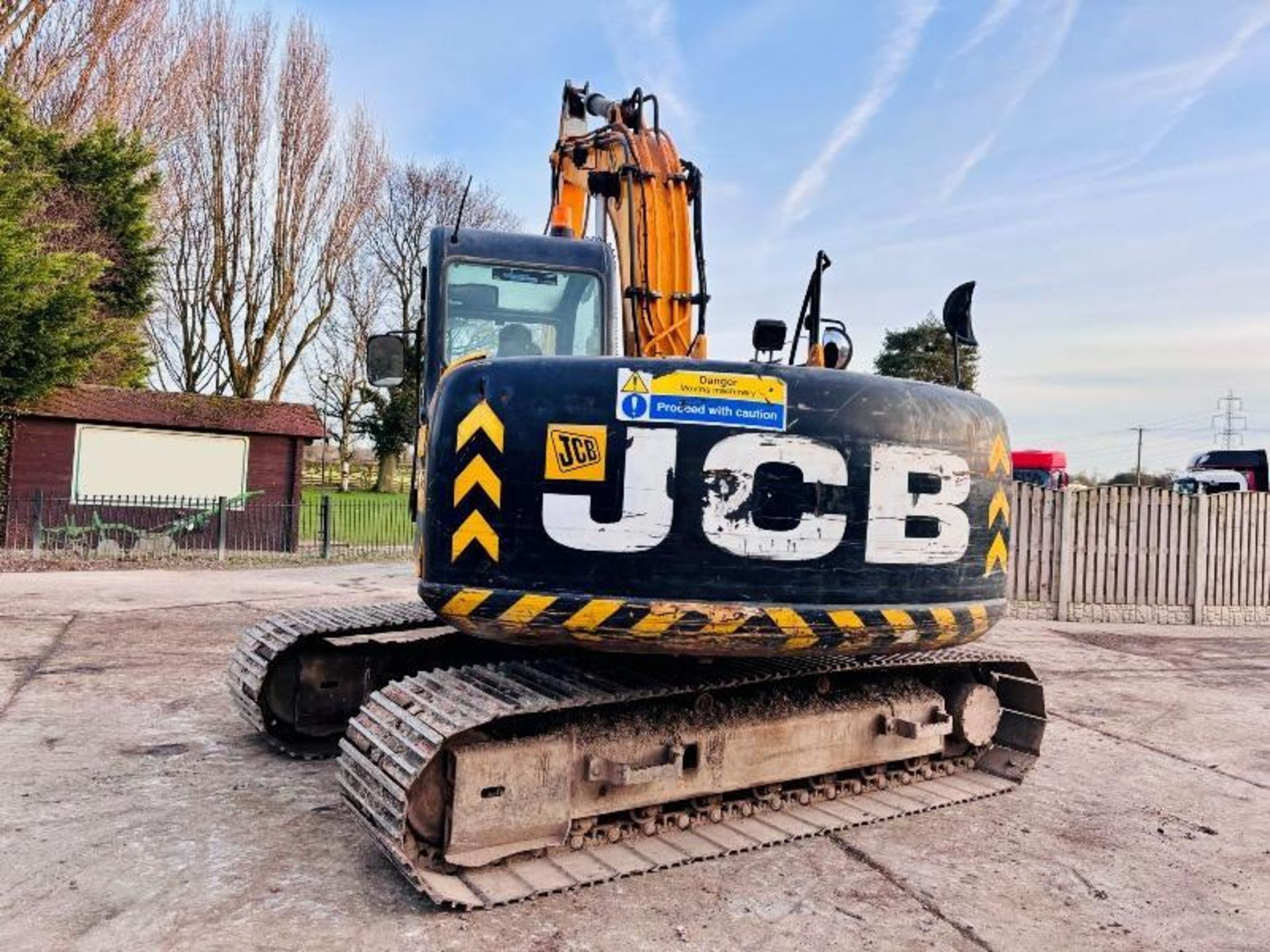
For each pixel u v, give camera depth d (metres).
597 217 6.23
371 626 5.91
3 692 7.06
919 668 5.55
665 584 3.87
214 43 31.45
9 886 3.85
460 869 3.94
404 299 40.25
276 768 5.45
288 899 3.79
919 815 5.06
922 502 4.25
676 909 3.83
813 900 3.96
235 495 20.09
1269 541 13.91
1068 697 8.19
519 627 3.89
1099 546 13.25
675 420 3.92
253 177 32.50
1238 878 4.34
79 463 18.89
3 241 15.69
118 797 4.92
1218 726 7.25
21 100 20.41
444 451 4.01
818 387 4.09
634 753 4.37
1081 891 4.16
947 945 3.61
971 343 4.94
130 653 8.62
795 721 4.88
